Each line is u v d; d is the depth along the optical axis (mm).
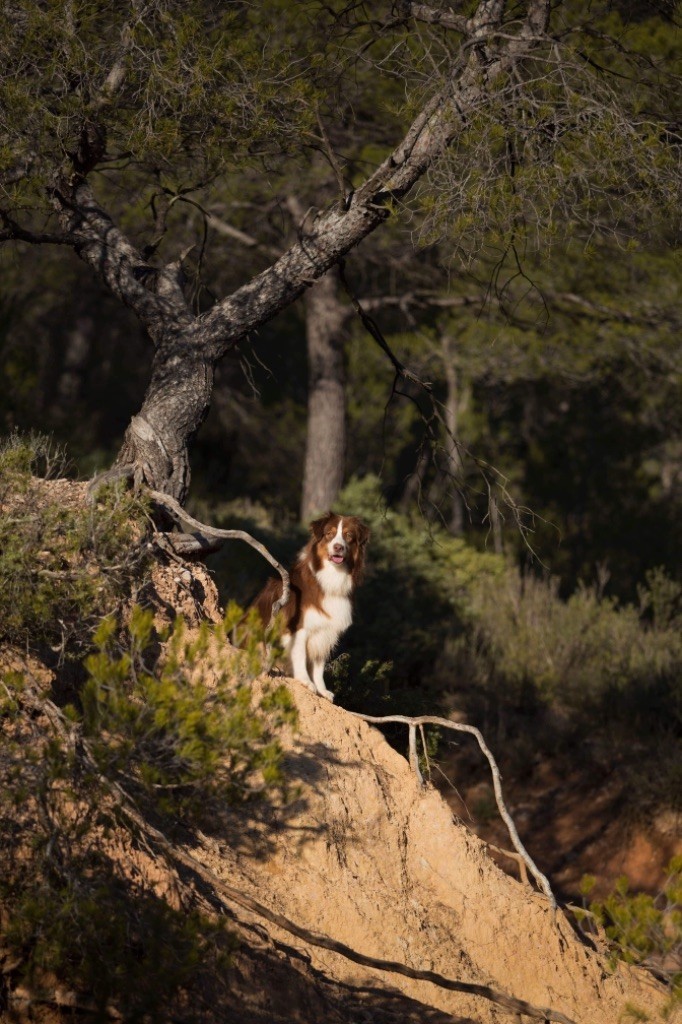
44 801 6039
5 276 32219
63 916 5629
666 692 19219
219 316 10516
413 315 29312
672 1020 8195
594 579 32438
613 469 34906
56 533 7672
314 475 27906
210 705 6484
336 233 10430
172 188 11945
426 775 10375
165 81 9594
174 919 5984
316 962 7070
